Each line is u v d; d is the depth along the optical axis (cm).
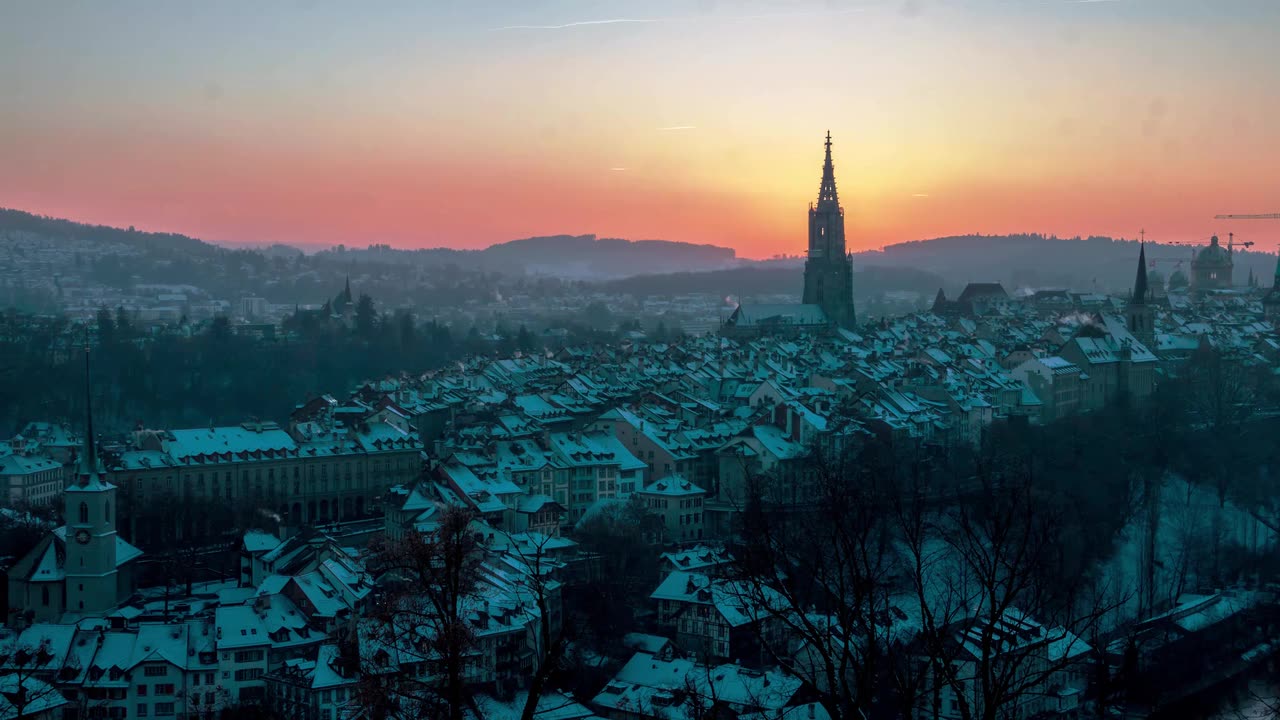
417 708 10962
